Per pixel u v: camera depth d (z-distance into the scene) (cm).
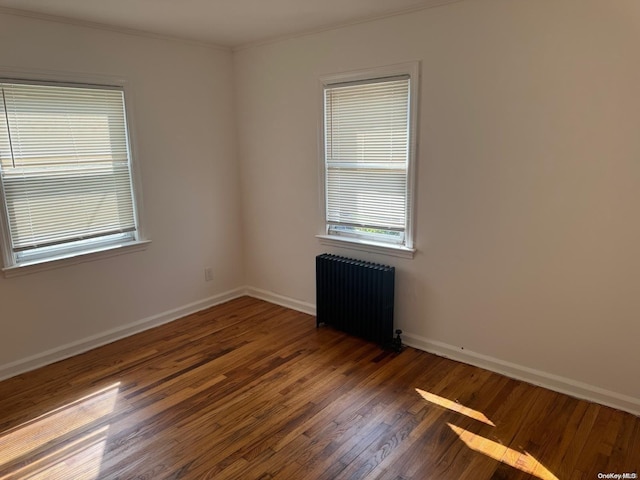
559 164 261
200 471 218
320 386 293
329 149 370
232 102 430
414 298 340
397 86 320
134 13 305
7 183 302
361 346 350
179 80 385
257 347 351
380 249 351
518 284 288
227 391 288
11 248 307
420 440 239
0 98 292
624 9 229
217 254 440
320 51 357
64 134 324
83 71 326
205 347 352
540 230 274
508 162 279
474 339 315
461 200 302
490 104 279
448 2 283
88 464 224
